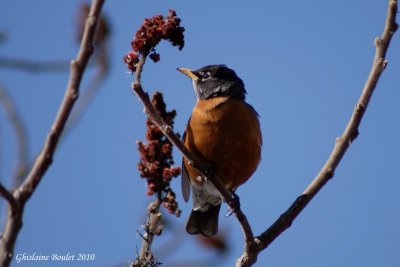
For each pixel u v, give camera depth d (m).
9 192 4.60
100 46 5.78
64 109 4.69
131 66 7.21
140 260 7.86
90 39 4.69
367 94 7.92
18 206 4.65
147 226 8.04
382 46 7.60
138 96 6.92
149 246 7.94
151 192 8.50
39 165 4.71
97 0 4.70
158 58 7.29
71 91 4.70
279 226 8.39
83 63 4.70
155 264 7.89
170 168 8.63
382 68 7.68
